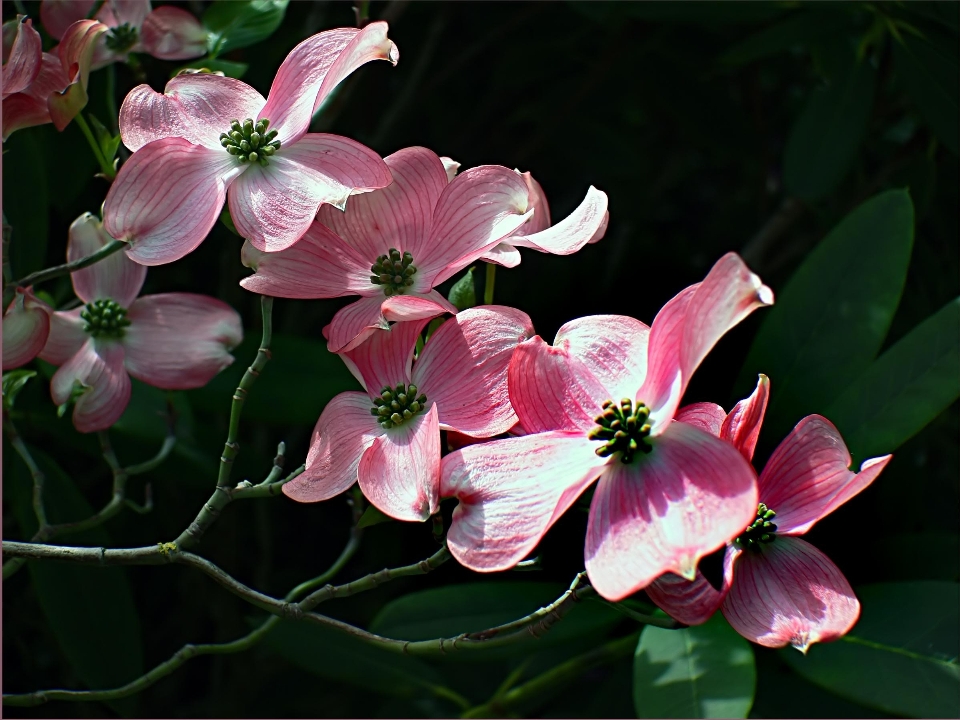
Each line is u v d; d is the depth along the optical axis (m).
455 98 1.68
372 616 1.52
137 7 1.25
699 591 1.08
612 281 1.39
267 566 1.54
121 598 1.27
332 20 1.46
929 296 1.40
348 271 1.14
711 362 1.34
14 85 1.17
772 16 1.33
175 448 1.29
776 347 1.27
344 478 1.11
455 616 1.28
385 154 1.53
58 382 1.21
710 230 1.78
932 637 1.20
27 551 1.12
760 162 1.61
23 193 1.27
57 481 1.28
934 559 1.26
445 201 1.14
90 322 1.22
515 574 1.31
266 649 1.53
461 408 1.11
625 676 1.32
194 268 1.60
